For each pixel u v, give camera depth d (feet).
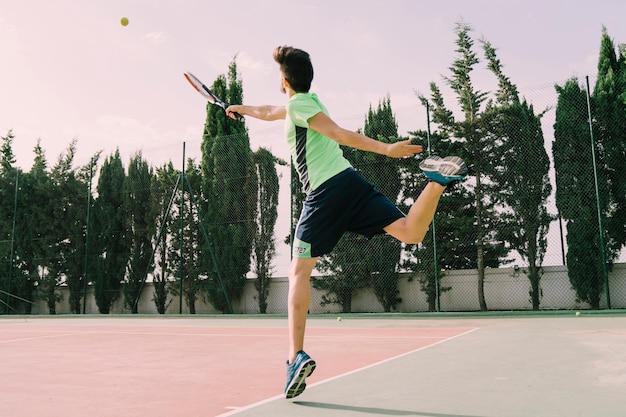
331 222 7.00
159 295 44.01
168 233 44.29
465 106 36.32
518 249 34.42
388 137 37.99
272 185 40.91
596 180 27.96
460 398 7.15
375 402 7.05
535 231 33.96
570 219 33.24
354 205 6.95
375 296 38.45
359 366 10.82
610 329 17.90
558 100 34.24
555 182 34.09
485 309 34.32
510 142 34.94
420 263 36.50
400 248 37.24
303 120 6.76
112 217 46.85
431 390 7.80
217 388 8.82
